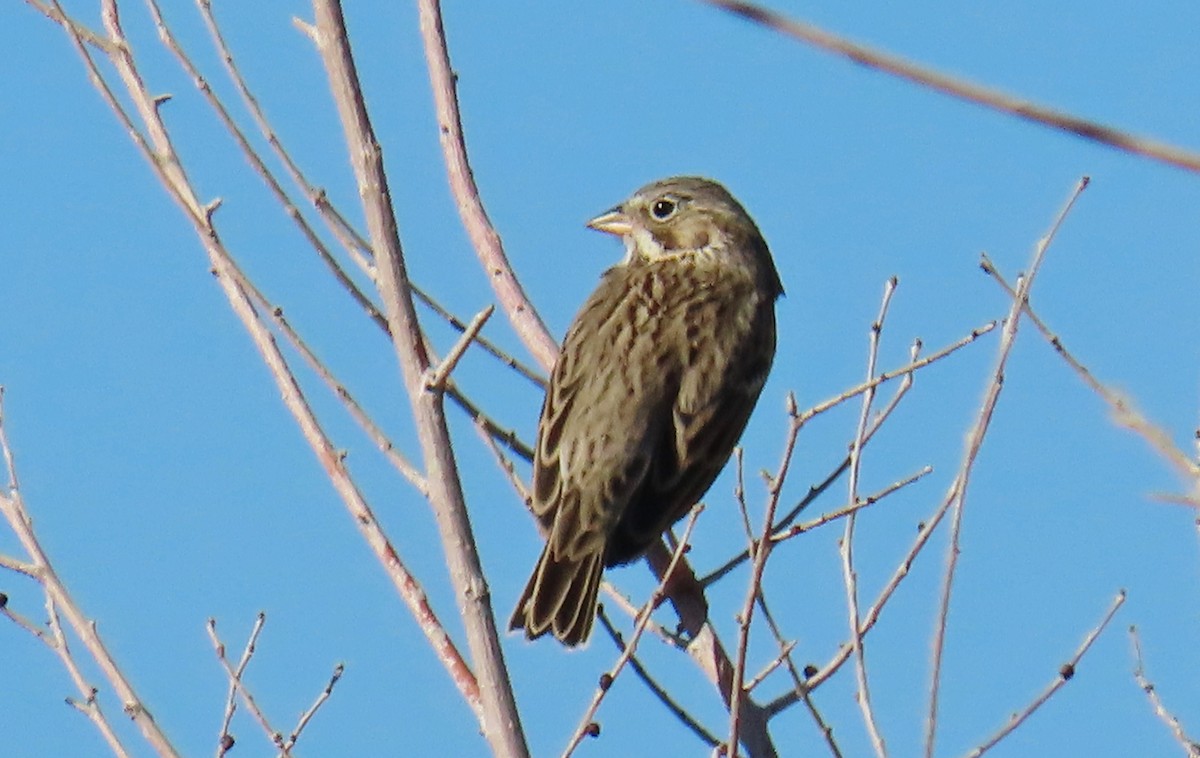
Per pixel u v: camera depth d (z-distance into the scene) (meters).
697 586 10.93
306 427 9.66
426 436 8.48
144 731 9.29
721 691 10.14
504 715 8.13
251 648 9.73
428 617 9.06
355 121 8.80
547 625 11.21
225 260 10.21
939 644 9.09
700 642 10.39
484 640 8.23
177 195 10.45
